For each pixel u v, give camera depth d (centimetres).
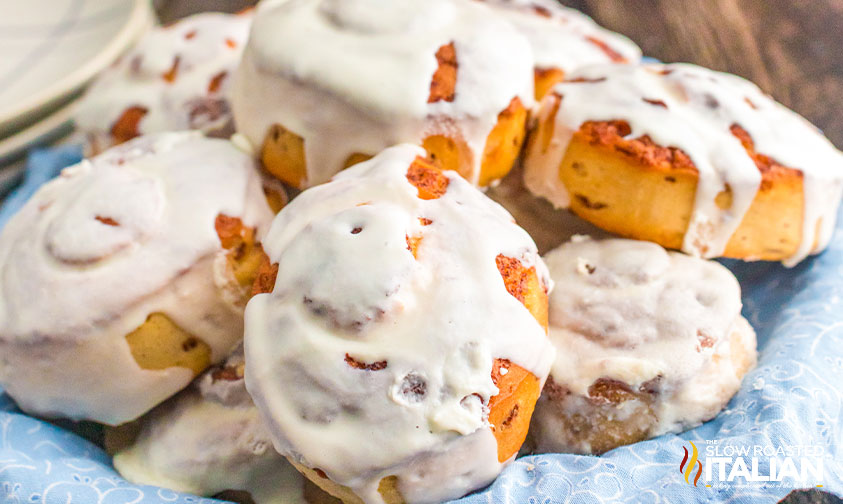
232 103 34
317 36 31
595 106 32
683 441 28
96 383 30
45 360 29
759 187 30
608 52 38
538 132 33
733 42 45
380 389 26
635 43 46
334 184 29
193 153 32
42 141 43
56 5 49
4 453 28
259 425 30
